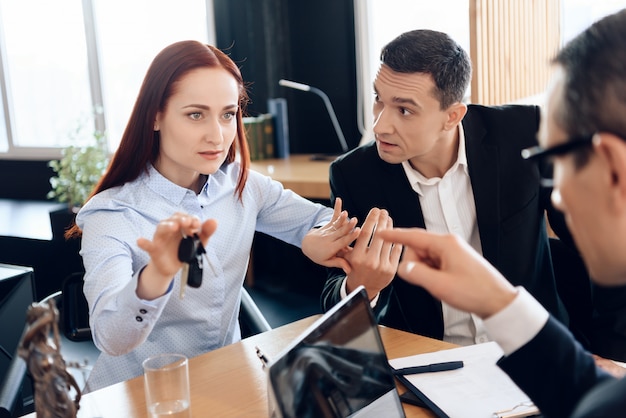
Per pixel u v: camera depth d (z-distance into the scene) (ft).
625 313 5.35
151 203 5.25
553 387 2.80
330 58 12.71
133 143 5.19
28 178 15.39
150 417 3.68
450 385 4.09
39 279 12.10
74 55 14.82
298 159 12.51
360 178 6.02
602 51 2.25
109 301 4.31
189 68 4.91
